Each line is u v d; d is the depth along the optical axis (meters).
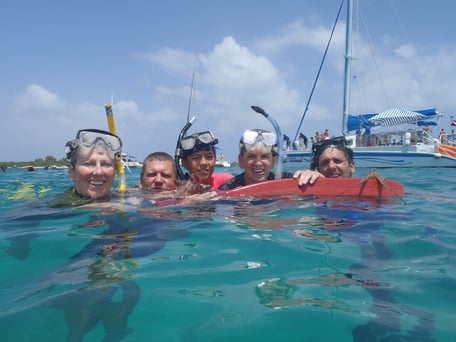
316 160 1.57
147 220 1.01
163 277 0.61
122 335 0.44
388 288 0.58
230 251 0.75
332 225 0.96
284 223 0.98
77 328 0.46
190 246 0.78
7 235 0.89
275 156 1.50
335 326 0.46
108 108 1.37
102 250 0.76
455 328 0.46
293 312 0.49
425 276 0.63
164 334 0.44
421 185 2.36
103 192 1.27
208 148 1.49
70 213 1.10
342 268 0.66
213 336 0.44
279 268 0.65
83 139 1.24
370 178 1.39
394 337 0.44
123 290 0.56
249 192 1.34
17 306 0.52
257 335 0.44
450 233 0.90
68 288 0.57
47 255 0.74
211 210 1.13
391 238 0.85
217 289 0.56
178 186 1.44
